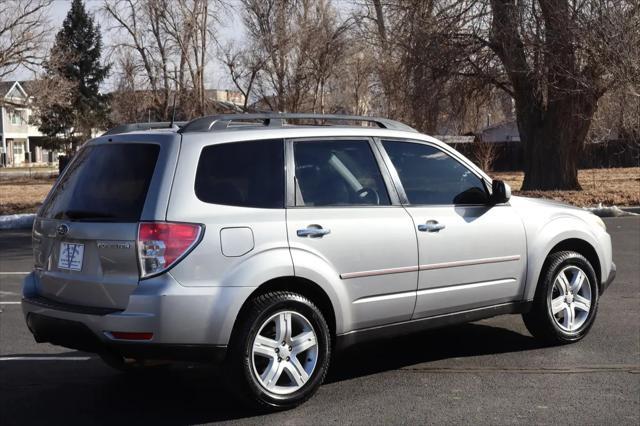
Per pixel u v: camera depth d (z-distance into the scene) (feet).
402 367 20.31
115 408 17.57
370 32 82.17
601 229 23.03
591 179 97.14
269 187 17.20
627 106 67.87
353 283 17.78
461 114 74.13
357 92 115.44
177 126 19.10
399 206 18.88
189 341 15.66
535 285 21.13
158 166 16.35
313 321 17.08
